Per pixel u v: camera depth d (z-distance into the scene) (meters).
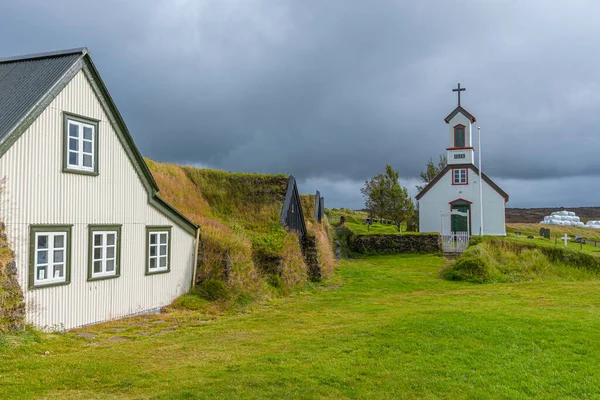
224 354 10.10
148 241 16.00
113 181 14.59
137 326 13.65
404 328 12.08
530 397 7.66
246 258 19.81
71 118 13.06
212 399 7.34
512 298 18.42
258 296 19.00
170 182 24.61
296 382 8.16
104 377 8.31
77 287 13.12
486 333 11.45
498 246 30.94
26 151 11.70
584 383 8.20
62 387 7.79
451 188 43.75
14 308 10.59
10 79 13.64
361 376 8.55
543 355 9.76
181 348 10.72
